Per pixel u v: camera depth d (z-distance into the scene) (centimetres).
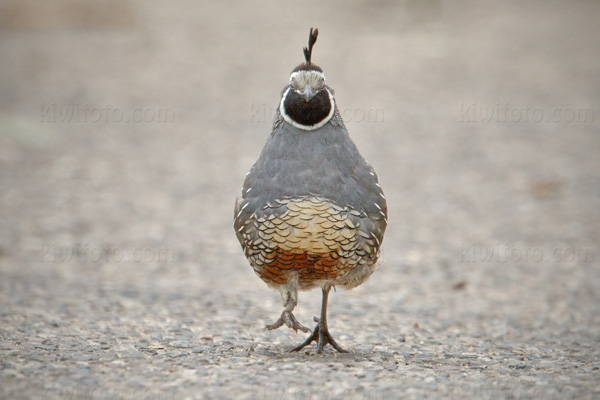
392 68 2712
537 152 1889
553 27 3359
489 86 2498
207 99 2397
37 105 2275
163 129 2112
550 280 1155
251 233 686
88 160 1841
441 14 3609
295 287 708
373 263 713
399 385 598
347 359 697
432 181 1695
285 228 668
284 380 604
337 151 683
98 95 2412
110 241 1330
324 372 632
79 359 655
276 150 687
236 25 3450
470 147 1934
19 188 1622
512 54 2905
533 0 3966
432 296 1075
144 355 680
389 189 1645
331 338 732
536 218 1464
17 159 1831
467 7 3747
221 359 674
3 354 663
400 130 2073
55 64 2778
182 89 2505
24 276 1126
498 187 1650
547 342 829
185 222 1445
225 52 2983
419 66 2739
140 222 1439
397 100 2344
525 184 1664
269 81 2594
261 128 2127
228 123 2167
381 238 708
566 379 630
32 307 930
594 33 3222
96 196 1590
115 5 3644
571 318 966
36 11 3459
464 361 709
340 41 3125
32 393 556
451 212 1505
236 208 716
